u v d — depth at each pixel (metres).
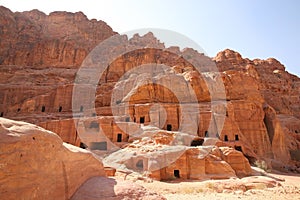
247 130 33.38
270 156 32.72
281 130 37.53
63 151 5.36
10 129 4.02
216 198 9.07
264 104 40.34
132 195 5.66
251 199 9.16
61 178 5.03
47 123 28.56
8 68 52.12
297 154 38.84
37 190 4.13
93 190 5.66
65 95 40.16
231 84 38.56
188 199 8.66
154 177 13.95
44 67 55.94
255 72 58.06
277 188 13.01
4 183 3.51
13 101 41.78
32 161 4.14
